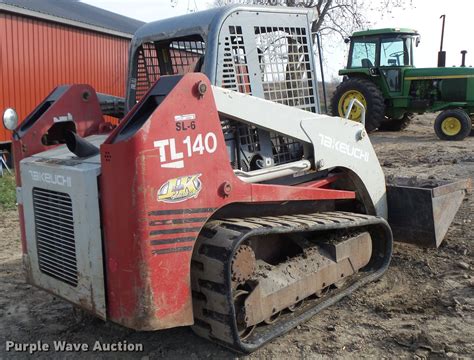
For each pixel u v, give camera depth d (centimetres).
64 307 417
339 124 419
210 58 354
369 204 469
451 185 504
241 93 350
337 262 397
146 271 286
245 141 372
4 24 1161
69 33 1348
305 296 368
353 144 436
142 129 278
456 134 1300
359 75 1477
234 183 323
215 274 306
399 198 491
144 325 289
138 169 278
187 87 296
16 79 1195
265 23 388
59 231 330
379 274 447
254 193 338
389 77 1438
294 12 411
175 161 291
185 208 298
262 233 321
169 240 292
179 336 361
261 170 356
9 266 521
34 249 356
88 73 1420
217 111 321
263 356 333
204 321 323
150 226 284
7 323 392
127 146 278
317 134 397
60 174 317
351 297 419
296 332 364
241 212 362
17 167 370
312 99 428
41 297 438
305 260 376
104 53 1484
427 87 1384
